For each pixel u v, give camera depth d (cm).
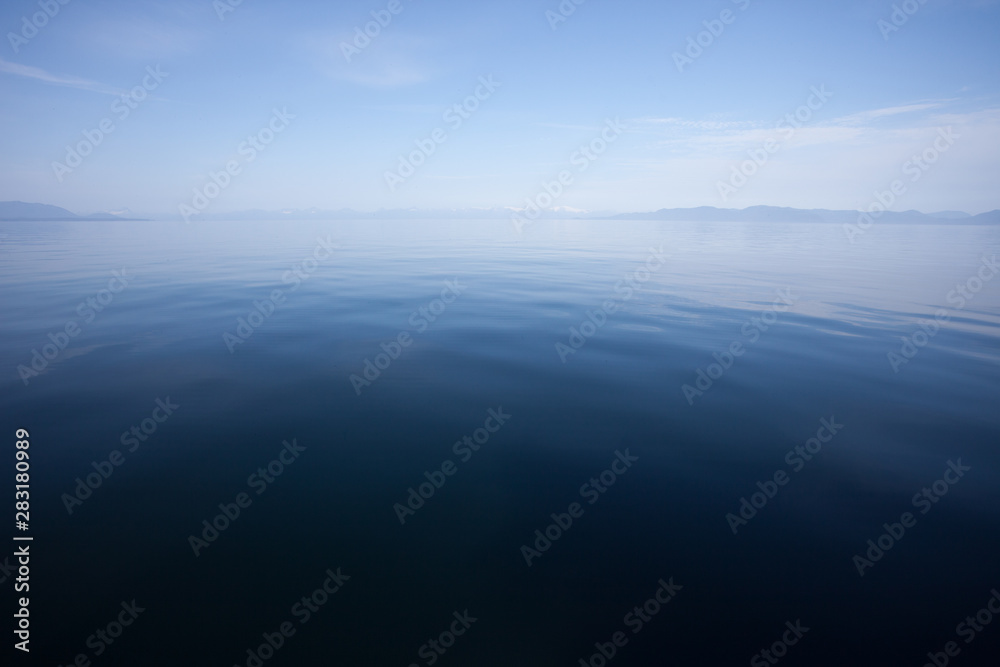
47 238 3500
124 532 382
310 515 410
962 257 2369
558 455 506
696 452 509
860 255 2483
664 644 294
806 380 696
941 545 371
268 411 595
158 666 276
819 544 376
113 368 718
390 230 5381
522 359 783
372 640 296
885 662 279
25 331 888
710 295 1304
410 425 568
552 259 2198
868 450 508
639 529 395
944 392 652
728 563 358
